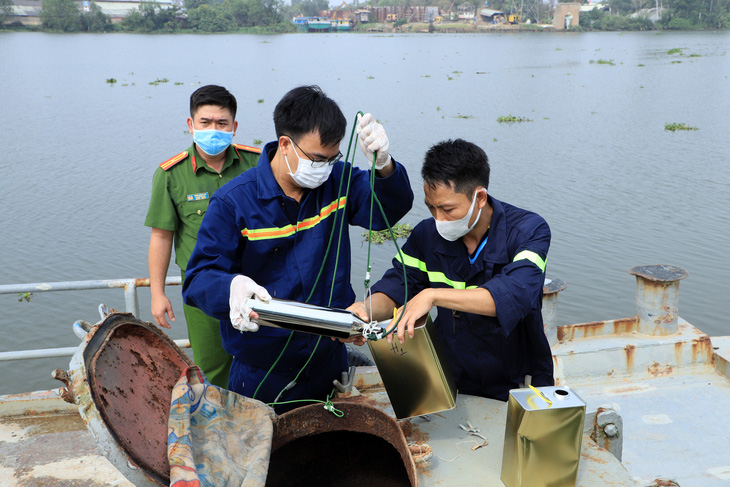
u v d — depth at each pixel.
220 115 3.40
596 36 120.19
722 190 15.53
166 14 134.88
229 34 138.50
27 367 8.89
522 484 1.92
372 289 2.52
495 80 43.12
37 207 14.71
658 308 5.06
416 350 2.17
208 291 2.17
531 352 2.45
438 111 29.22
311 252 2.45
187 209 3.48
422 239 2.51
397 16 172.50
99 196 15.57
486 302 2.12
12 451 2.96
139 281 3.58
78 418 3.24
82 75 48.25
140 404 1.79
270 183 2.39
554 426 1.87
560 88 38.06
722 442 4.21
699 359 5.09
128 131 24.69
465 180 2.18
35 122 27.11
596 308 9.73
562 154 19.78
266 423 2.03
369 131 2.31
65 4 125.31
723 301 9.82
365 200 2.59
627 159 19.02
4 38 103.94
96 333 1.77
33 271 11.18
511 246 2.35
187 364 2.08
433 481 2.03
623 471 2.06
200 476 1.66
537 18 168.88
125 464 1.56
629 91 36.25
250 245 2.41
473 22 163.62
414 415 2.25
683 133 23.12
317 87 2.33
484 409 2.42
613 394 4.79
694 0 140.38
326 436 2.25
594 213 13.92
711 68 49.06
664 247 11.91
